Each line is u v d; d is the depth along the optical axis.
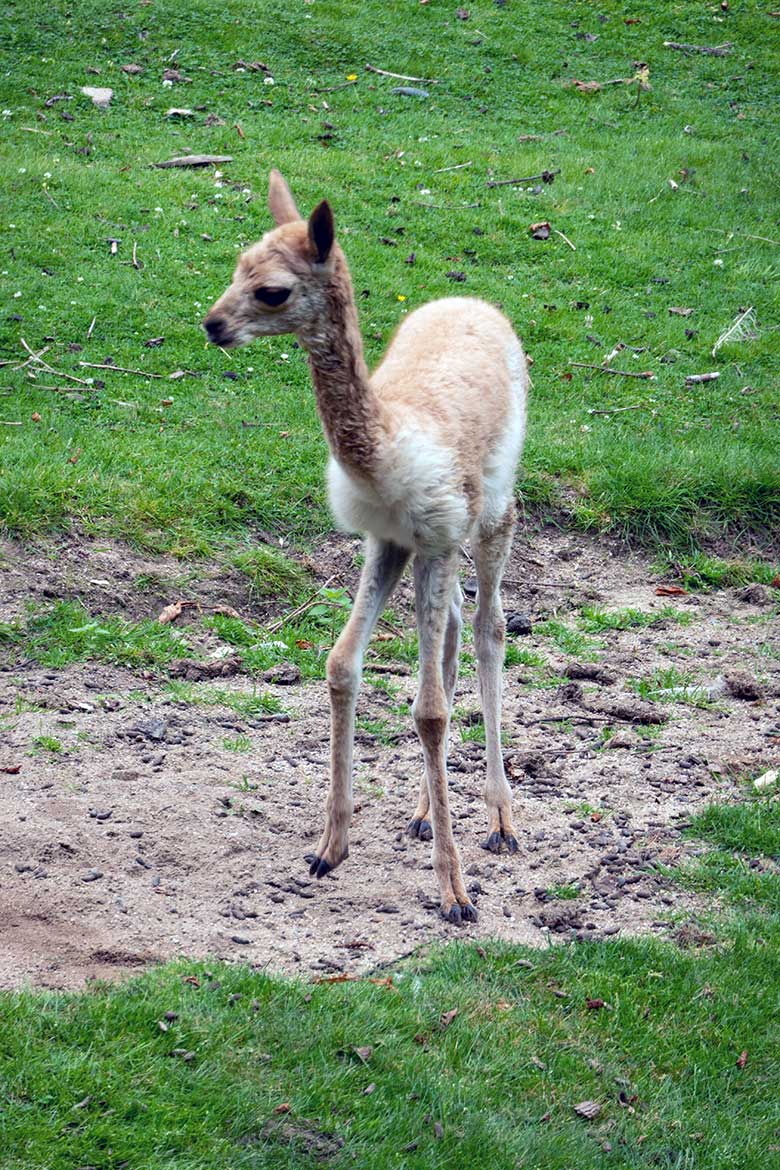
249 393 21.94
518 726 15.44
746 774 14.49
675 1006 10.73
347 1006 9.95
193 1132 8.60
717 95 36.75
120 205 27.06
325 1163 8.55
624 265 27.88
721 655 17.45
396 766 14.45
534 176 31.12
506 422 12.80
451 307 13.56
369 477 10.92
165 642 16.08
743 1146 9.50
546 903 12.02
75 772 13.26
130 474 18.88
